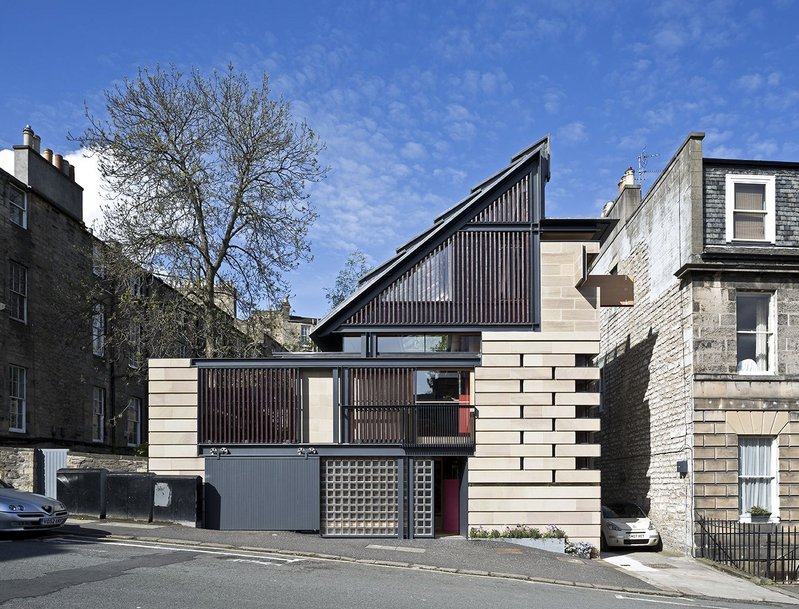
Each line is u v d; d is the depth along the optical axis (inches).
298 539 687.7
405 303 791.7
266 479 750.5
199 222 1074.1
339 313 790.5
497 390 757.9
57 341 1157.1
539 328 787.4
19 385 1059.9
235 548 610.2
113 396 1346.0
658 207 883.4
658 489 863.7
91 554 526.9
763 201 800.9
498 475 748.6
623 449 1013.2
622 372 1026.7
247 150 1079.0
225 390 762.8
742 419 760.3
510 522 745.0
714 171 792.3
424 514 748.6
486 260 796.6
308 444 752.3
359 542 700.7
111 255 1058.7
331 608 405.7
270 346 1323.8
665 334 850.1
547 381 758.5
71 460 903.7
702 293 773.3
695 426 758.5
